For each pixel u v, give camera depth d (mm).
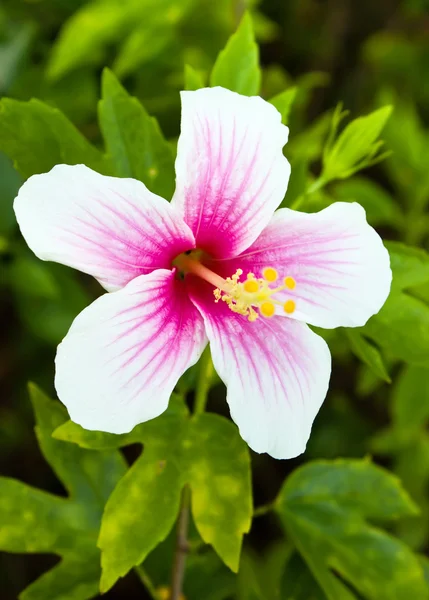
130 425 414
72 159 460
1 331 681
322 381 432
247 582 531
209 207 438
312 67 790
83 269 416
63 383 407
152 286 425
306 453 684
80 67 622
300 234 442
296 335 435
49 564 668
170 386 422
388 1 798
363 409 703
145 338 420
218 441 450
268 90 640
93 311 410
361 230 437
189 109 424
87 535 482
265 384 429
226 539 443
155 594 502
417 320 474
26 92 618
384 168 765
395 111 679
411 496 638
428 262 477
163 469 446
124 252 423
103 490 487
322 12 779
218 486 446
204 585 525
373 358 473
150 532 440
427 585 513
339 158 479
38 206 409
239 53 484
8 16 629
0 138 455
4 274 604
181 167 427
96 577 481
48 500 480
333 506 496
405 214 687
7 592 655
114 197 417
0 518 472
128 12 584
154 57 615
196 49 621
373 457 707
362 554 491
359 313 436
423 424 638
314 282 439
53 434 440
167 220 428
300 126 653
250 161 434
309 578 503
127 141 471
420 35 783
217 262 451
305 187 497
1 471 681
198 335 435
